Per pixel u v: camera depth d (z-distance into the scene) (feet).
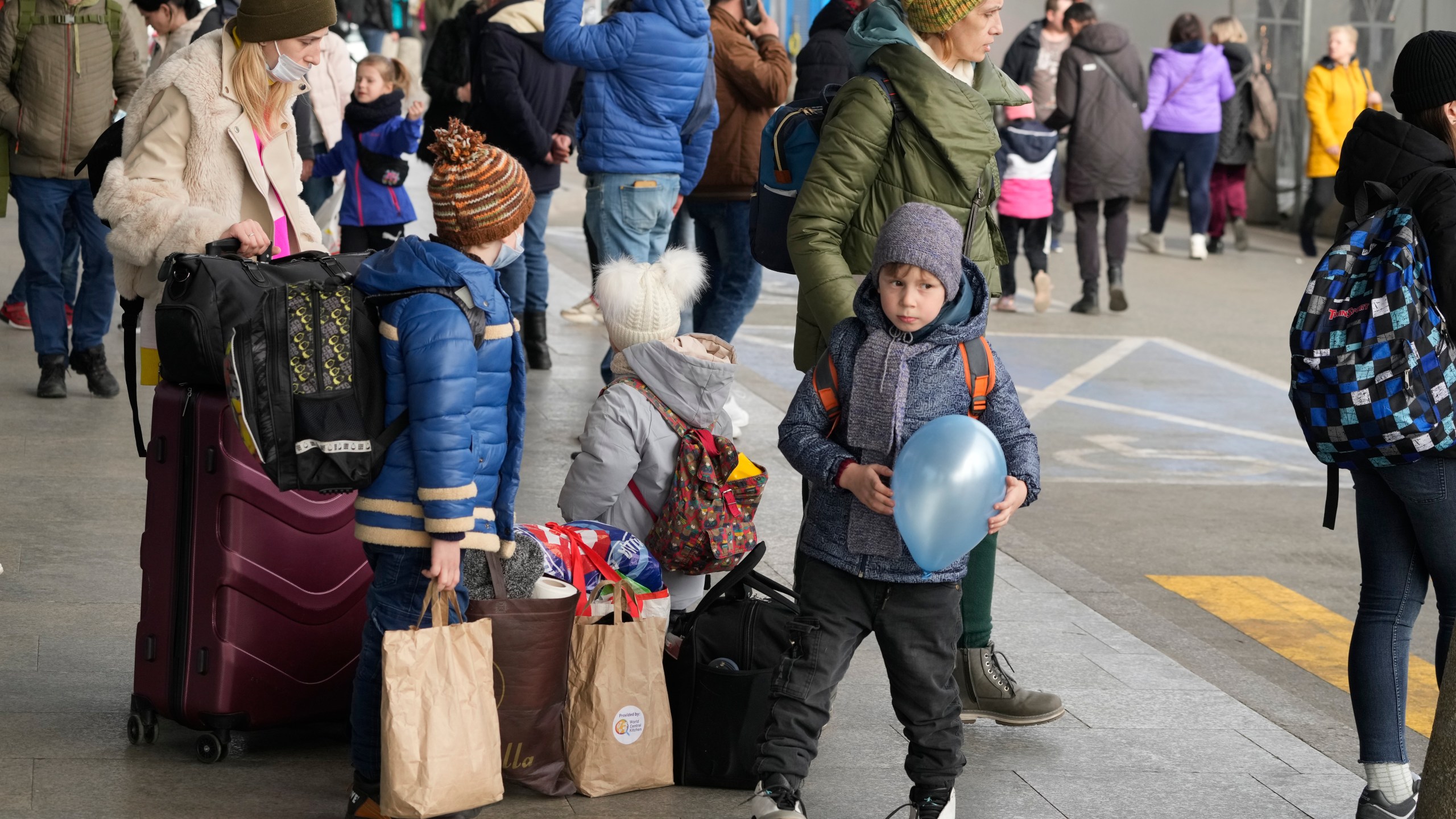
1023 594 22.95
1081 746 17.25
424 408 12.71
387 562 13.52
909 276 13.17
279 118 18.67
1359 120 14.94
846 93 15.71
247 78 18.01
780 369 39.29
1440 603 14.53
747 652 15.58
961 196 15.67
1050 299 53.52
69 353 33.71
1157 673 19.83
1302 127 73.56
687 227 37.19
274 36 17.67
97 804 14.25
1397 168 14.40
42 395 30.27
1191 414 37.63
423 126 39.81
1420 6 67.41
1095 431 35.55
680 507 16.84
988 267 16.16
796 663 13.67
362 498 13.21
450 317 12.75
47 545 21.58
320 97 35.94
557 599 14.57
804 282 15.47
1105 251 65.51
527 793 14.99
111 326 38.24
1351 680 14.96
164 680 15.28
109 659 17.80
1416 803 13.29
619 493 17.04
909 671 13.67
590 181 30.78
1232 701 18.98
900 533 13.12
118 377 32.71
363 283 13.08
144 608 15.47
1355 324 14.08
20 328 37.37
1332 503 15.14
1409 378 13.96
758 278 32.71
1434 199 14.06
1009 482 13.17
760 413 33.47
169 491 15.16
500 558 14.55
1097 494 30.27
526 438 29.35
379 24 74.79
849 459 13.34
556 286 48.16
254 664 15.17
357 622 15.76
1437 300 14.11
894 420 13.33
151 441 15.31
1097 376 41.52
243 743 15.94
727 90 31.81
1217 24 65.51
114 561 21.15
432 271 12.84
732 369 17.12
